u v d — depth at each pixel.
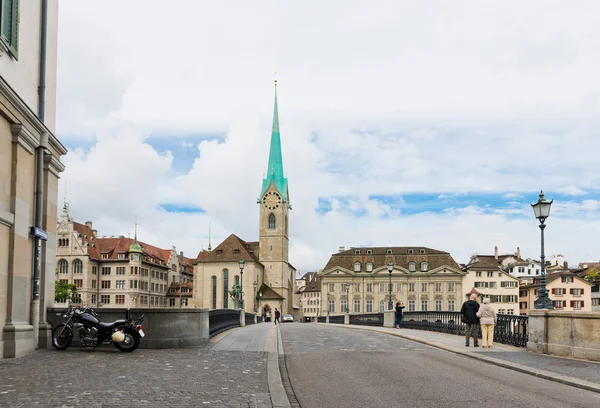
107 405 9.89
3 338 17.03
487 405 10.64
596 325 17.17
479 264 131.88
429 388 12.51
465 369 15.78
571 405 10.69
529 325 20.30
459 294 130.38
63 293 120.50
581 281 125.12
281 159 149.62
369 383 13.23
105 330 18.86
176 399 10.59
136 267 139.25
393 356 19.08
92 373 13.60
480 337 26.47
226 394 11.27
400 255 135.00
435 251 135.12
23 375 13.20
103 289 139.62
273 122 149.75
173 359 16.86
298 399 11.36
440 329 33.84
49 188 20.42
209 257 135.25
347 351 20.75
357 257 135.38
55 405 9.80
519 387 12.73
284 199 147.62
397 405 10.68
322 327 45.81
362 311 132.25
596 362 16.84
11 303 17.44
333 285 133.50
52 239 20.67
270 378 13.48
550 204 20.55
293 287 162.50
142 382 12.39
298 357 18.78
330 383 13.32
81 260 134.50
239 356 18.06
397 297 131.38
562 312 18.59
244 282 133.25
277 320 63.75
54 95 21.45
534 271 157.12
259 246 147.12
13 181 17.81
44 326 19.52
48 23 20.84
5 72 17.34
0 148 17.02
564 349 18.34
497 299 130.50
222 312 33.62
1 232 17.08
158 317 20.31
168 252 164.88
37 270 19.20
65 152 21.78
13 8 17.64
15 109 17.47
